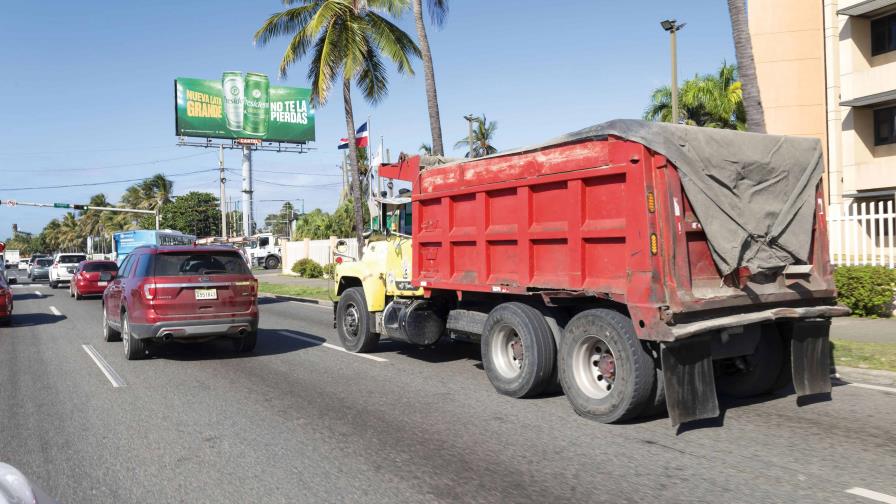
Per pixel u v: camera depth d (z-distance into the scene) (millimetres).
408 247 9734
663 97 38219
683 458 5277
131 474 5121
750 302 6387
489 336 7770
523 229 7312
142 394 7949
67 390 8227
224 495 4676
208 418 6770
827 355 7000
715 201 6180
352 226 49125
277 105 76375
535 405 7129
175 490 4781
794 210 6734
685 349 5918
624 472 4980
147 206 102812
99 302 23891
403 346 11672
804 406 6934
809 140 6984
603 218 6402
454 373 9055
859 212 24734
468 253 8273
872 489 4562
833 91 25797
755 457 5277
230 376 9047
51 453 5668
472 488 4715
